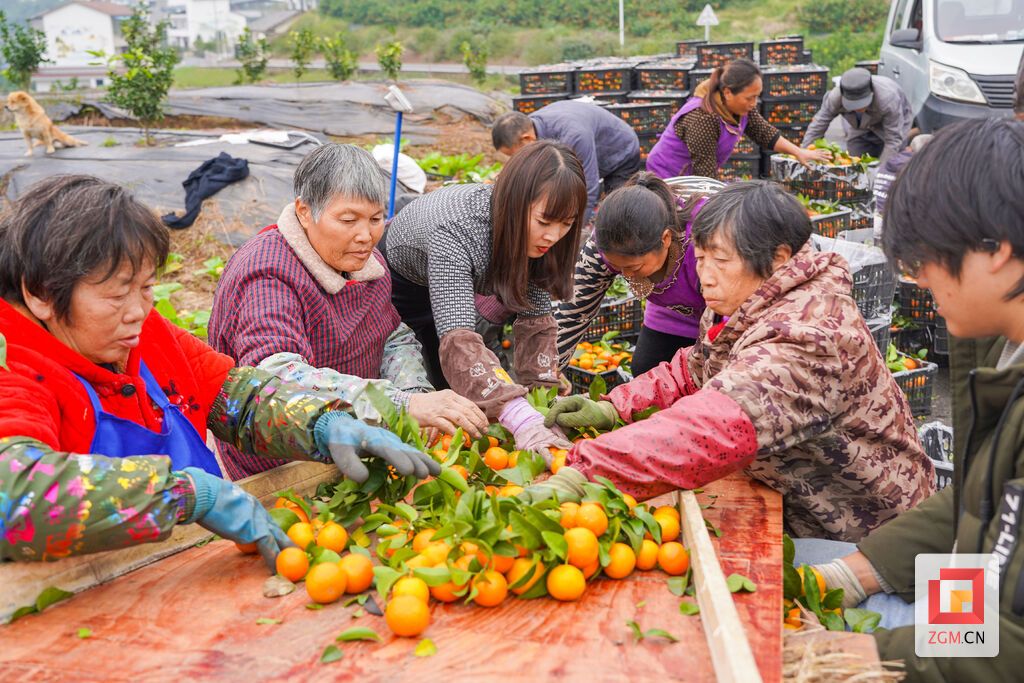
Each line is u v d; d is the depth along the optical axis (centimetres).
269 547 196
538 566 187
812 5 4322
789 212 245
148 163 1038
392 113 1638
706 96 647
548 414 293
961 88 991
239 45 2625
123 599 187
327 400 232
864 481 252
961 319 177
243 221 899
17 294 195
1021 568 173
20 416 183
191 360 239
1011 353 184
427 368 424
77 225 183
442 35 4659
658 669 160
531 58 4259
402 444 223
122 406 213
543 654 166
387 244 366
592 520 197
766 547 210
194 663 165
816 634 186
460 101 1691
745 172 1142
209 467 230
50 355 199
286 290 287
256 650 169
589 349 587
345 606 185
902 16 1180
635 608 183
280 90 1736
